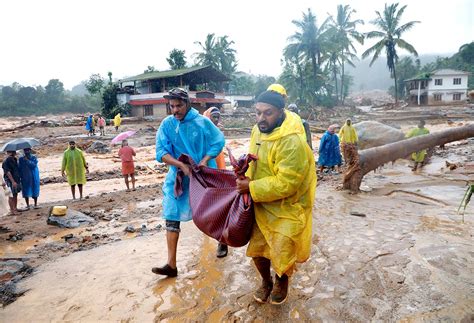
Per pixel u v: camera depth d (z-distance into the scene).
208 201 3.54
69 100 97.88
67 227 6.82
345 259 4.50
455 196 7.59
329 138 11.60
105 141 25.06
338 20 60.59
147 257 4.95
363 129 14.69
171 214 4.18
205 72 49.44
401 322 3.22
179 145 4.28
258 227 3.36
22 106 91.88
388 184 9.23
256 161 3.32
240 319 3.38
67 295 4.01
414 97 64.25
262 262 3.49
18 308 3.80
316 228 5.75
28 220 7.59
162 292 3.95
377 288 3.79
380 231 5.51
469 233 5.32
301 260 3.39
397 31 57.59
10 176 8.36
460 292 3.64
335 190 8.60
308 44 53.31
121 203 8.73
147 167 15.06
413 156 11.23
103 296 3.94
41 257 5.26
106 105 49.53
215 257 4.80
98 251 5.30
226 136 28.52
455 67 78.31
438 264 4.26
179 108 4.11
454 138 11.46
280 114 3.18
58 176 13.84
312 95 56.06
